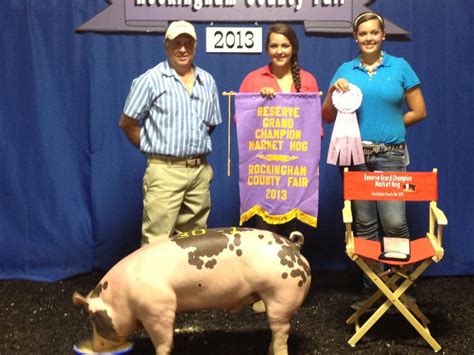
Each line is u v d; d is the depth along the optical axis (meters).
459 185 4.64
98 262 4.73
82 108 4.58
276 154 3.91
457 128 4.59
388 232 3.90
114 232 4.68
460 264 4.73
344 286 4.54
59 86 4.54
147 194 3.80
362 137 3.87
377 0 4.45
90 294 3.17
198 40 4.48
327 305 4.19
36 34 4.47
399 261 3.45
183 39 3.63
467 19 4.48
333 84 3.83
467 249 4.70
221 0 4.42
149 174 3.78
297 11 4.42
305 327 3.84
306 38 4.48
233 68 4.52
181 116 3.68
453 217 4.67
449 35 4.49
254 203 3.96
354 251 3.48
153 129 3.71
